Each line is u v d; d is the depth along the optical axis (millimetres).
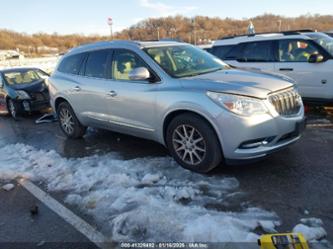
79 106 5691
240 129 3607
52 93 6262
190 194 3553
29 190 4020
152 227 2986
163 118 4246
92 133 6512
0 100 9672
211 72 4523
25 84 9383
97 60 5355
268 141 3770
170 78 4258
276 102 3781
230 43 8109
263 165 4211
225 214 3137
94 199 3592
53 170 4562
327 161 4203
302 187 3572
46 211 3488
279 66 7137
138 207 3332
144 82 4500
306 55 6797
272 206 3248
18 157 5336
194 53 5094
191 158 4094
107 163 4637
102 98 5117
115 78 4965
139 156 4879
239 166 4230
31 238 3047
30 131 7367
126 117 4809
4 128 7996
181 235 2842
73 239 2973
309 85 6750
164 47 4898
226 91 3697
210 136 3816
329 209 3125
